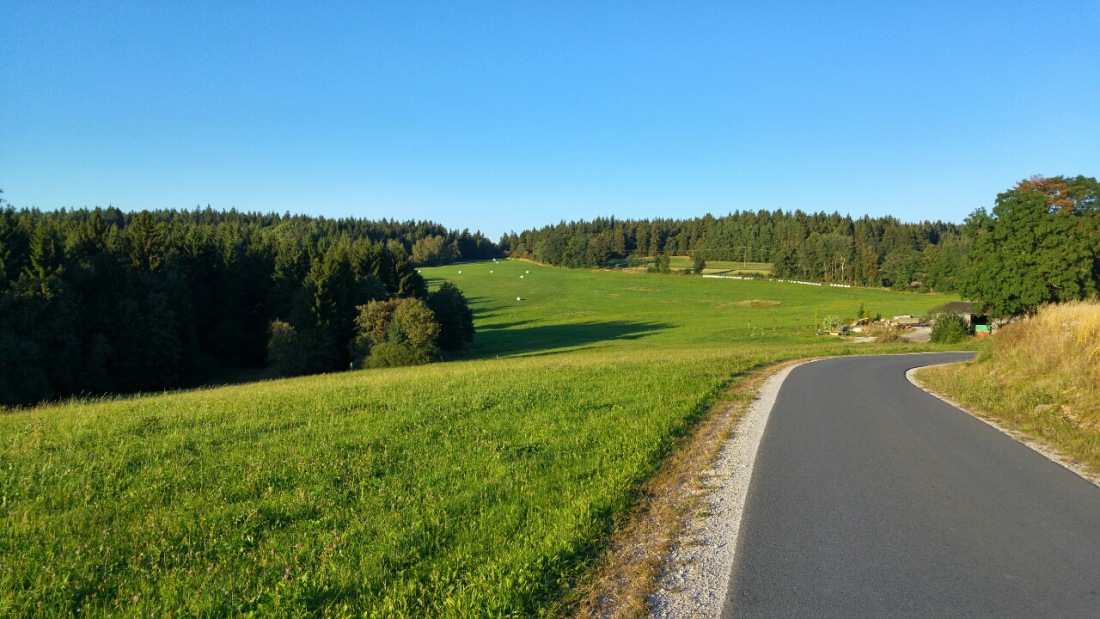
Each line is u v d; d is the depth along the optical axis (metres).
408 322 48.88
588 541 5.32
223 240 67.44
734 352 33.69
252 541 5.40
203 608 4.22
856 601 4.32
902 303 100.88
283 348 49.44
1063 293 42.78
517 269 161.88
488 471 7.38
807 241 143.50
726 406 13.12
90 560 4.94
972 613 4.15
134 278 47.81
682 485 7.13
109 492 6.66
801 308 96.50
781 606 4.26
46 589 4.48
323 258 64.94
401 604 4.25
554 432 9.62
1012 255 44.91
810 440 9.66
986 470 7.84
